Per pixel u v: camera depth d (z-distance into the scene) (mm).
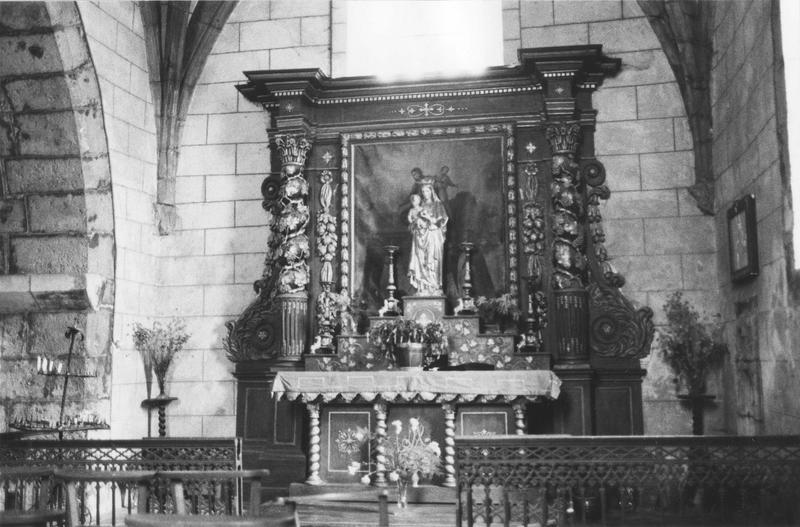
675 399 10938
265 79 11648
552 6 11961
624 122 11523
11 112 11055
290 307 11344
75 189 11117
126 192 11570
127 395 11461
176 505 5984
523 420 9961
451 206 11562
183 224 12484
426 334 10484
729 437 6711
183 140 12648
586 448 6844
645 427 10945
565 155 11102
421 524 8789
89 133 11039
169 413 12102
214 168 12523
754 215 8961
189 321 12273
